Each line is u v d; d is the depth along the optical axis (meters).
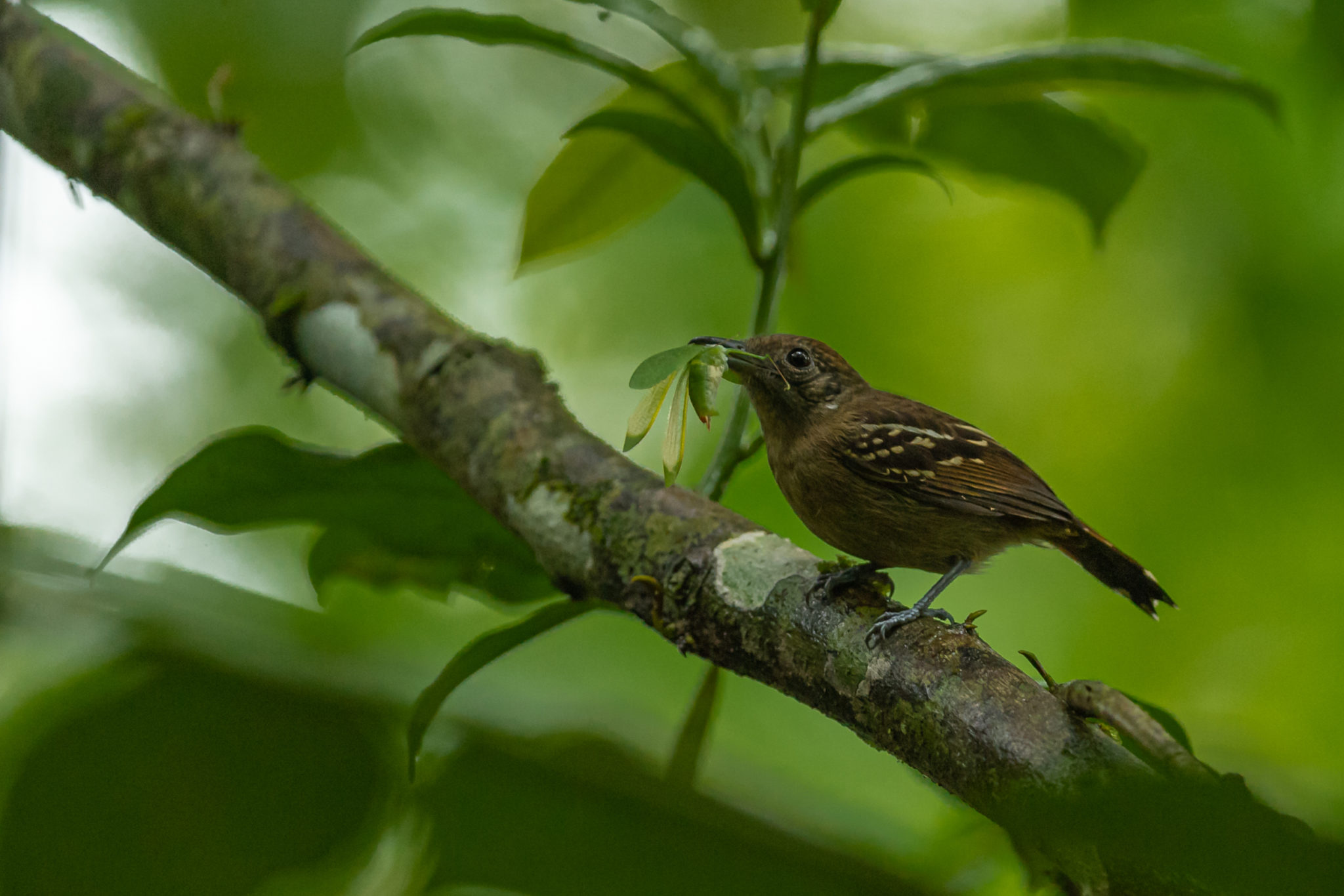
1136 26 10.54
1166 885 3.50
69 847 6.71
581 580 5.61
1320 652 12.21
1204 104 12.80
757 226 6.54
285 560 12.54
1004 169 8.70
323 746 7.01
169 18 14.26
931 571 8.83
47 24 7.15
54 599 7.13
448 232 15.04
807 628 5.09
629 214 8.41
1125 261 13.73
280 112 14.70
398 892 7.23
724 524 5.52
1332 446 12.75
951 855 7.44
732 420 6.44
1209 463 13.09
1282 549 12.75
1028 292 14.05
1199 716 9.92
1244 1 10.53
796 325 13.99
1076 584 12.70
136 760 6.84
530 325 14.71
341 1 14.62
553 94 15.73
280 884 7.27
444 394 5.97
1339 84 11.02
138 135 6.66
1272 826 1.99
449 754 7.07
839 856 7.15
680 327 14.30
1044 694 4.45
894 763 11.32
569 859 6.96
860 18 14.55
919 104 8.27
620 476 5.71
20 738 7.05
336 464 6.25
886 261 14.15
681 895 6.96
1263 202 13.06
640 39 15.23
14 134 7.02
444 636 11.84
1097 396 13.61
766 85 7.93
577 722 7.29
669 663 12.08
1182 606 12.63
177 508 6.23
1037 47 7.29
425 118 15.34
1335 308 12.81
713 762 7.77
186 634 7.03
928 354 13.97
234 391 14.73
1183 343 13.55
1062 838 2.18
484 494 5.86
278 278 6.28
